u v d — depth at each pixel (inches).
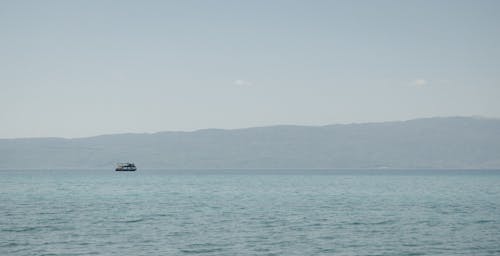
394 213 3196.4
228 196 4837.6
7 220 2812.5
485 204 3865.7
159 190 5920.3
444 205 3777.1
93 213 3193.9
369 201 4170.8
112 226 2576.3
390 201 4168.3
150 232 2375.7
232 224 2662.4
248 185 7322.8
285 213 3198.8
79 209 3454.7
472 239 2198.6
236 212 3262.8
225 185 7317.9
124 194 5128.0
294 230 2450.8
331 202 4072.3
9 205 3757.4
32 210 3371.1
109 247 1999.3
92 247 1999.3
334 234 2326.5
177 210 3395.7
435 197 4658.0
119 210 3385.8
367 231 2421.3
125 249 1959.9
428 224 2662.4
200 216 3031.5
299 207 3614.7
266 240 2165.4
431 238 2223.2
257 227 2546.8
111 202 4072.3
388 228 2518.5
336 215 3078.2
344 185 7268.7
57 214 3125.0
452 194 5098.4
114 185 7234.3
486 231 2420.0
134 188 6378.0
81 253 1881.2
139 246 2021.4
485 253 1909.4
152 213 3198.8
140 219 2876.5
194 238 2208.4
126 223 2696.9
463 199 4394.7
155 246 2022.6
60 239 2181.3
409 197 4662.9
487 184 7573.8
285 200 4298.7
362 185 7263.8
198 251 1927.9
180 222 2741.1
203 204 3885.3
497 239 2199.8
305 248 1996.8
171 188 6417.3
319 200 4291.3
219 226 2583.7
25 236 2256.4
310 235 2299.5
